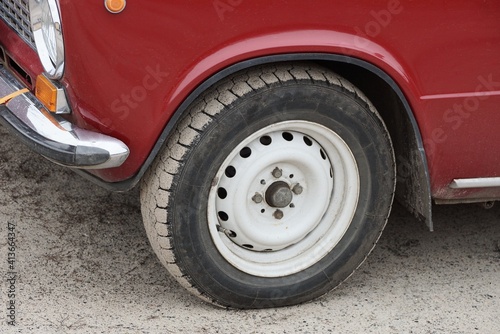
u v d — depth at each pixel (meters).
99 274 3.25
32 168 3.65
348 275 3.17
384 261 3.39
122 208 3.53
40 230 3.40
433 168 3.07
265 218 3.06
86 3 2.74
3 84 3.04
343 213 3.11
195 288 3.04
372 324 3.11
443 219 3.59
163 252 2.99
